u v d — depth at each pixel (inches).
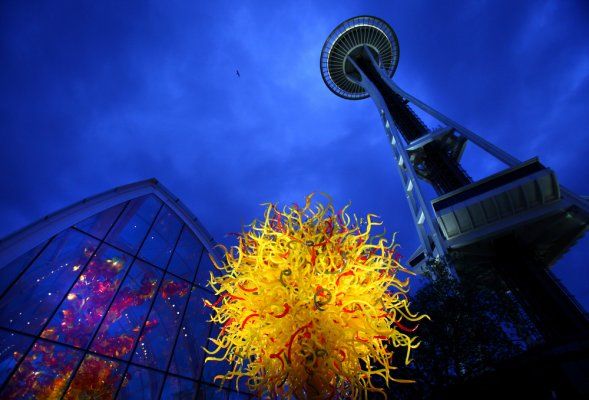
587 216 971.9
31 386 396.5
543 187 992.9
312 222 97.5
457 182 1311.5
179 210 772.6
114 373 471.5
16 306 433.4
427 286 538.3
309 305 79.8
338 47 2568.9
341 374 75.7
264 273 86.5
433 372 426.9
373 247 92.4
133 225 655.1
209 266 748.6
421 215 1302.9
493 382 228.5
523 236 1066.1
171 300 625.3
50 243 512.7
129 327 531.5
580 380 183.5
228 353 88.8
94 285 526.6
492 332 448.8
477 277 559.5
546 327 822.5
